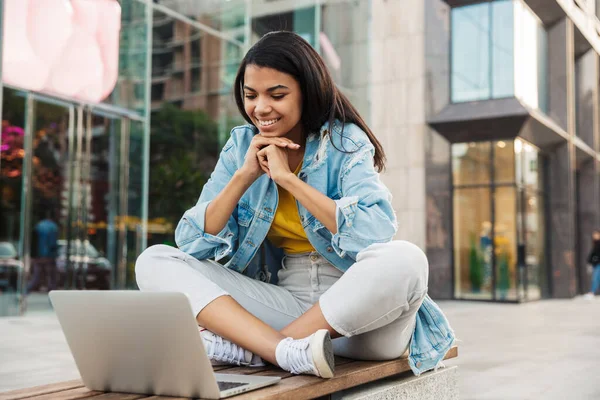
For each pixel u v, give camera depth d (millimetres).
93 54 9000
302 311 2066
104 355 1519
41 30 8414
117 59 9289
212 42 10297
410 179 14344
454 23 14164
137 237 9578
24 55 8242
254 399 1346
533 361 4789
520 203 14195
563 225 16156
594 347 5676
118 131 9492
